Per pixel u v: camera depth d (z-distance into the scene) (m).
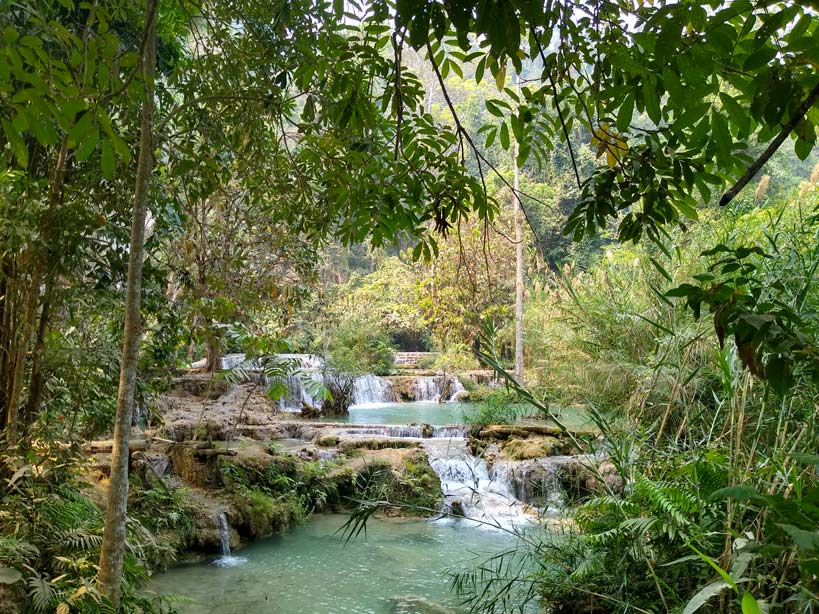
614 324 7.80
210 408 11.02
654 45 1.36
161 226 5.04
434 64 1.78
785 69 1.23
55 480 4.68
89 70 1.73
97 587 3.40
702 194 1.72
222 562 6.59
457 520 8.20
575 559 4.14
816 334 2.66
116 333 5.38
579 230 1.96
